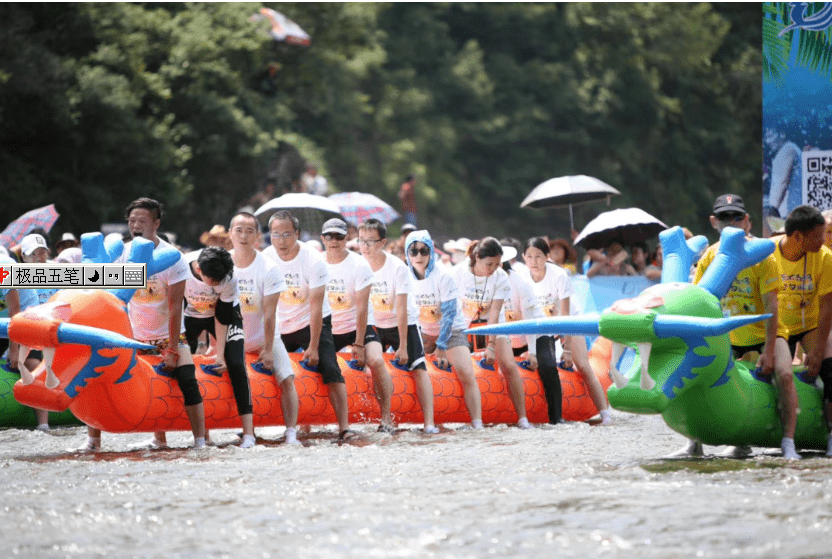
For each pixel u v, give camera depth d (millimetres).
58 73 82688
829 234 27188
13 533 15727
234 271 27266
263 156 102688
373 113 158000
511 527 15672
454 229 159375
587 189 51750
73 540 15281
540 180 166375
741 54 173750
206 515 16875
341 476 20625
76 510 17375
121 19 89812
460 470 21328
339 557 14141
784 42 34562
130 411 24875
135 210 25281
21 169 85062
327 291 30469
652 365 21453
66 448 26609
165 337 26031
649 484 19219
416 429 31172
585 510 16812
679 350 21359
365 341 29938
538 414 33594
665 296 21641
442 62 168125
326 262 30406
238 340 26469
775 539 14719
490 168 169125
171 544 14984
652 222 45750
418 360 30875
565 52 174500
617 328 20938
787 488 18562
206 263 25422
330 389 28438
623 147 165500
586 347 34562
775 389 23297
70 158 88562
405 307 30328
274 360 27812
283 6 126438
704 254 24547
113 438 29000
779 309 24359
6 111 83562
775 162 34875
